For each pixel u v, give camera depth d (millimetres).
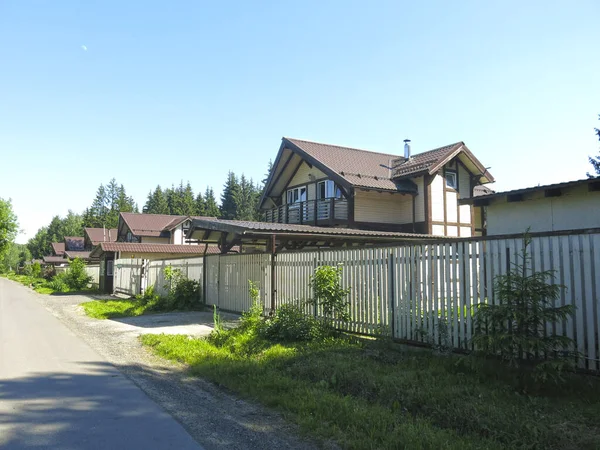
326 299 10258
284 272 12742
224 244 17141
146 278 23406
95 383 7020
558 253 6363
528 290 6039
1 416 5422
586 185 10977
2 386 6781
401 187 24047
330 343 9336
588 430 4621
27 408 5734
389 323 9070
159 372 7930
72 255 57219
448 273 7922
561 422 4809
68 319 15688
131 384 7000
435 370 6930
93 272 37250
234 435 4895
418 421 5043
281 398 6004
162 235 47344
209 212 85625
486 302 7258
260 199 30375
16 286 43844
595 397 5504
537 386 5805
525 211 12789
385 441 4508
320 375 6988
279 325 10289
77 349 9914
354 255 10102
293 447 4586
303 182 27250
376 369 7125
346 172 23578
